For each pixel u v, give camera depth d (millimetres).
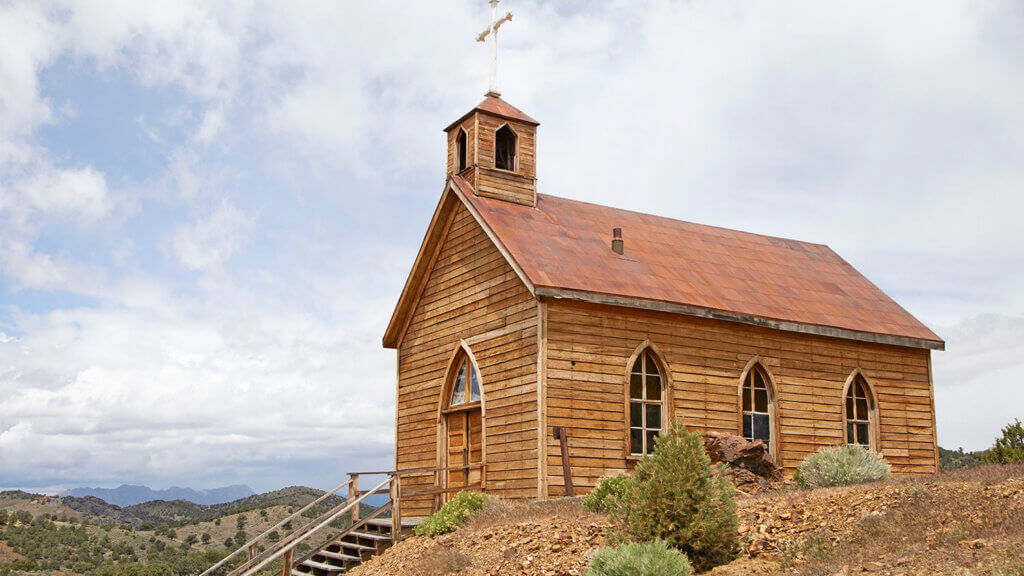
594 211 27969
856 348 26969
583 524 16547
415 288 27391
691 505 14336
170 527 68062
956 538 12656
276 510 70938
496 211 24906
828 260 31906
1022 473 15977
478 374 23828
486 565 15828
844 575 12070
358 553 20766
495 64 27672
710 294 24734
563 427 21062
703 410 23547
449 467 22812
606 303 22141
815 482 19188
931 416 28047
